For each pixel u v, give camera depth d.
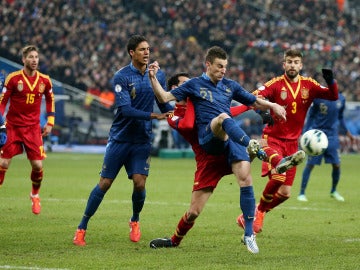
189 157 66.94
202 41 93.69
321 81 88.94
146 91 21.03
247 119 69.94
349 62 94.12
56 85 73.00
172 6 95.25
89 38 85.06
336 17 102.31
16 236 22.00
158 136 69.69
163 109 21.00
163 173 48.03
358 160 65.56
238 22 96.12
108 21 89.56
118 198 32.91
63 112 72.81
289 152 23.80
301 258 18.59
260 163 60.75
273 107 20.14
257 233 23.14
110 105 73.94
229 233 23.00
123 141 21.09
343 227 24.58
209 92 19.48
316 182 43.47
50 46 82.81
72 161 58.47
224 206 30.22
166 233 23.09
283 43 94.38
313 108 34.22
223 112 19.47
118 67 82.12
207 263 17.86
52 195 33.88
